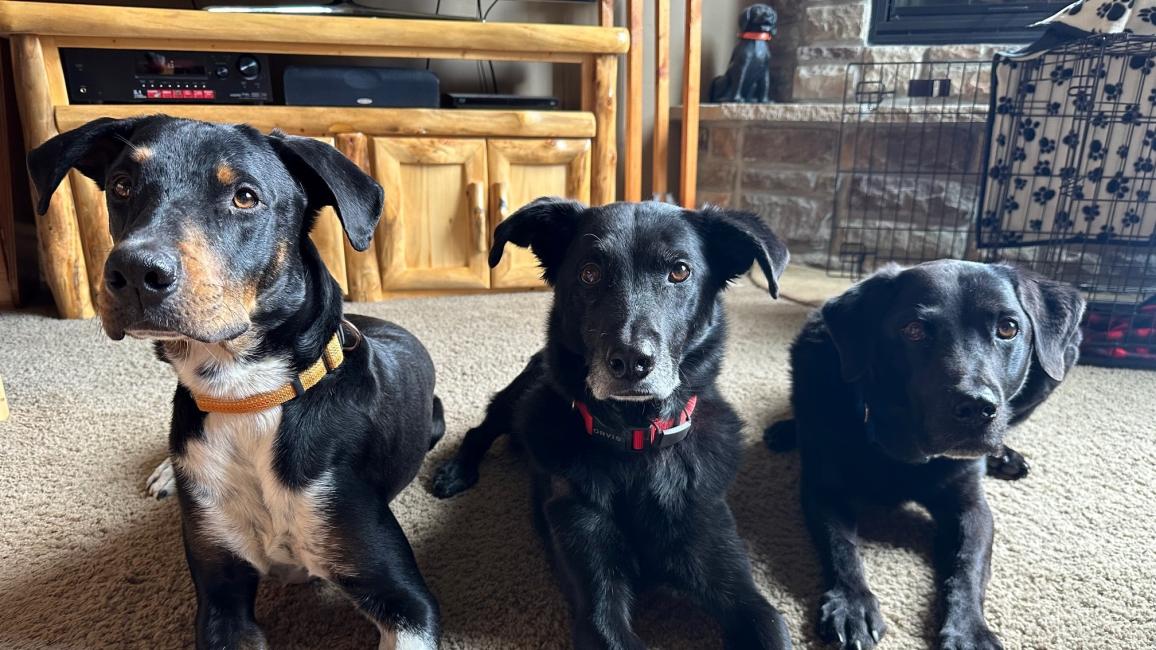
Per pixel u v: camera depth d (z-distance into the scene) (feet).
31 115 8.63
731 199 13.50
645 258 4.16
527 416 4.82
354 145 9.61
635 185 12.05
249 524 3.79
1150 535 4.89
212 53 9.23
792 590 4.41
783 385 7.47
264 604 4.22
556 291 4.58
